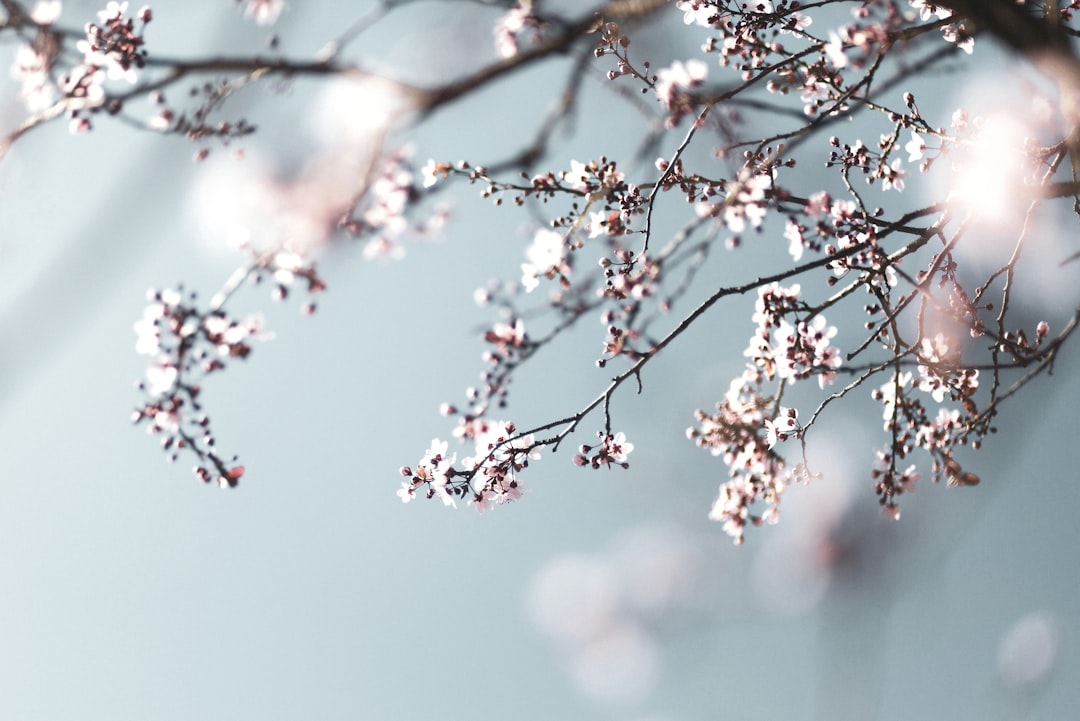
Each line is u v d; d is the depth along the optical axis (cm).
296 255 236
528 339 231
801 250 226
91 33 231
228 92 232
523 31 241
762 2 226
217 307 232
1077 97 217
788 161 226
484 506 228
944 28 225
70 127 230
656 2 236
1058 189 220
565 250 228
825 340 228
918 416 229
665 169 226
